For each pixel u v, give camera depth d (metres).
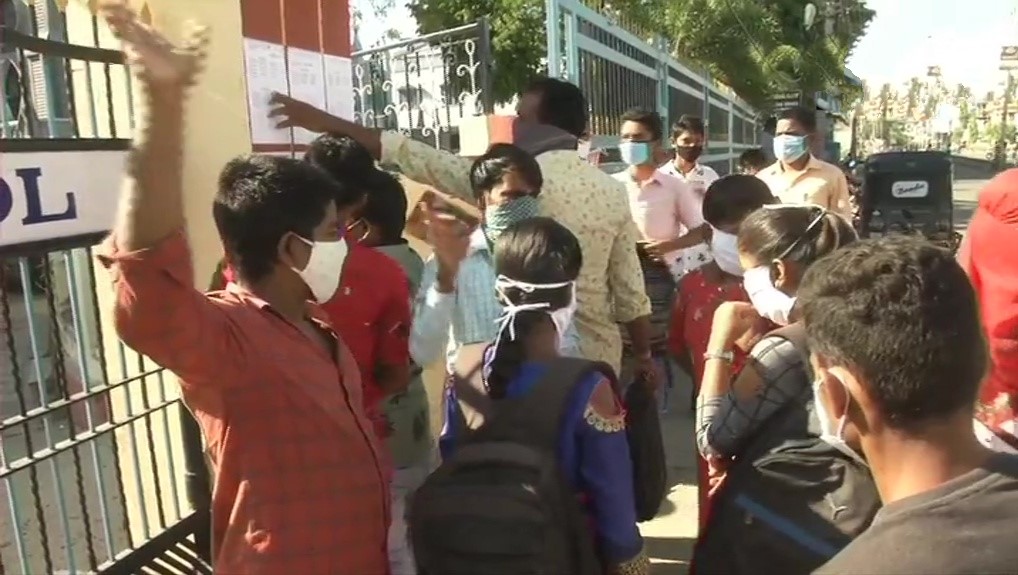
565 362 2.07
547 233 2.18
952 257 1.29
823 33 26.47
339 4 3.85
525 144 3.31
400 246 2.85
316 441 1.82
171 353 1.61
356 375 2.04
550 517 1.86
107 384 2.77
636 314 3.34
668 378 5.68
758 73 18.88
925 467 1.20
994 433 2.19
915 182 12.63
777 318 2.26
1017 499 1.14
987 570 1.09
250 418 1.78
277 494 1.80
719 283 2.94
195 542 3.07
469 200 3.35
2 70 2.45
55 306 2.57
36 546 3.50
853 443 1.33
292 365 1.81
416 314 2.65
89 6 2.70
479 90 5.02
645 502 2.74
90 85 2.77
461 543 1.88
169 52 1.51
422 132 5.27
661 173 5.43
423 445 2.84
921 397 1.18
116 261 1.55
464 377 2.16
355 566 1.89
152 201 1.53
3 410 3.13
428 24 15.16
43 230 2.40
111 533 2.82
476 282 2.80
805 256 2.21
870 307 1.22
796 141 5.50
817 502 1.80
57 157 2.44
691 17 16.95
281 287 1.89
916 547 1.12
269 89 3.24
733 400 2.02
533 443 1.96
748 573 1.85
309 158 2.65
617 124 7.61
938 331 1.18
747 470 1.91
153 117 1.51
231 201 1.84
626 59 7.82
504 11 14.38
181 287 1.59
